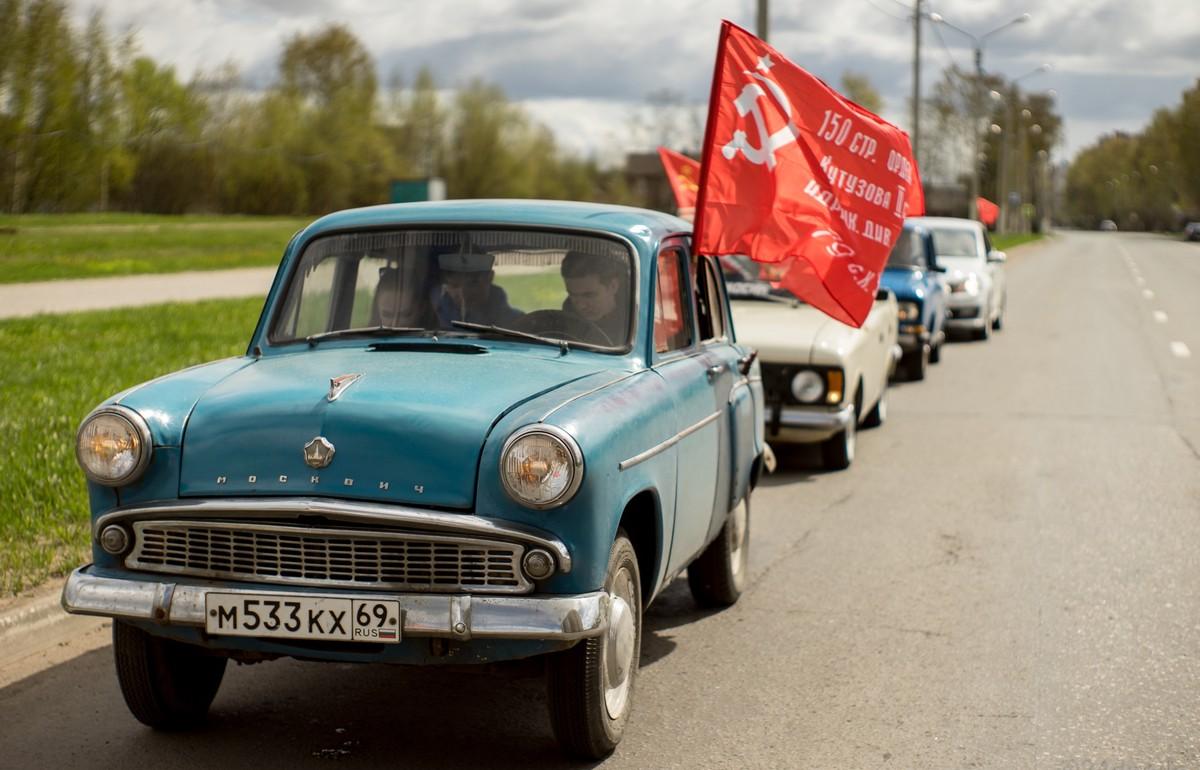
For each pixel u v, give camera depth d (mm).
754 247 6312
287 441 4086
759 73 6406
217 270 34156
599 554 4062
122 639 4469
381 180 90188
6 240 42062
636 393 4586
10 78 45438
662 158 14086
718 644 5895
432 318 5066
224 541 4074
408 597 3912
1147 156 184375
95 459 4176
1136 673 5484
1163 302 30922
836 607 6523
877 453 11125
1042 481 9906
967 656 5715
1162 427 12516
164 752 4461
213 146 81250
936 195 65125
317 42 89250
